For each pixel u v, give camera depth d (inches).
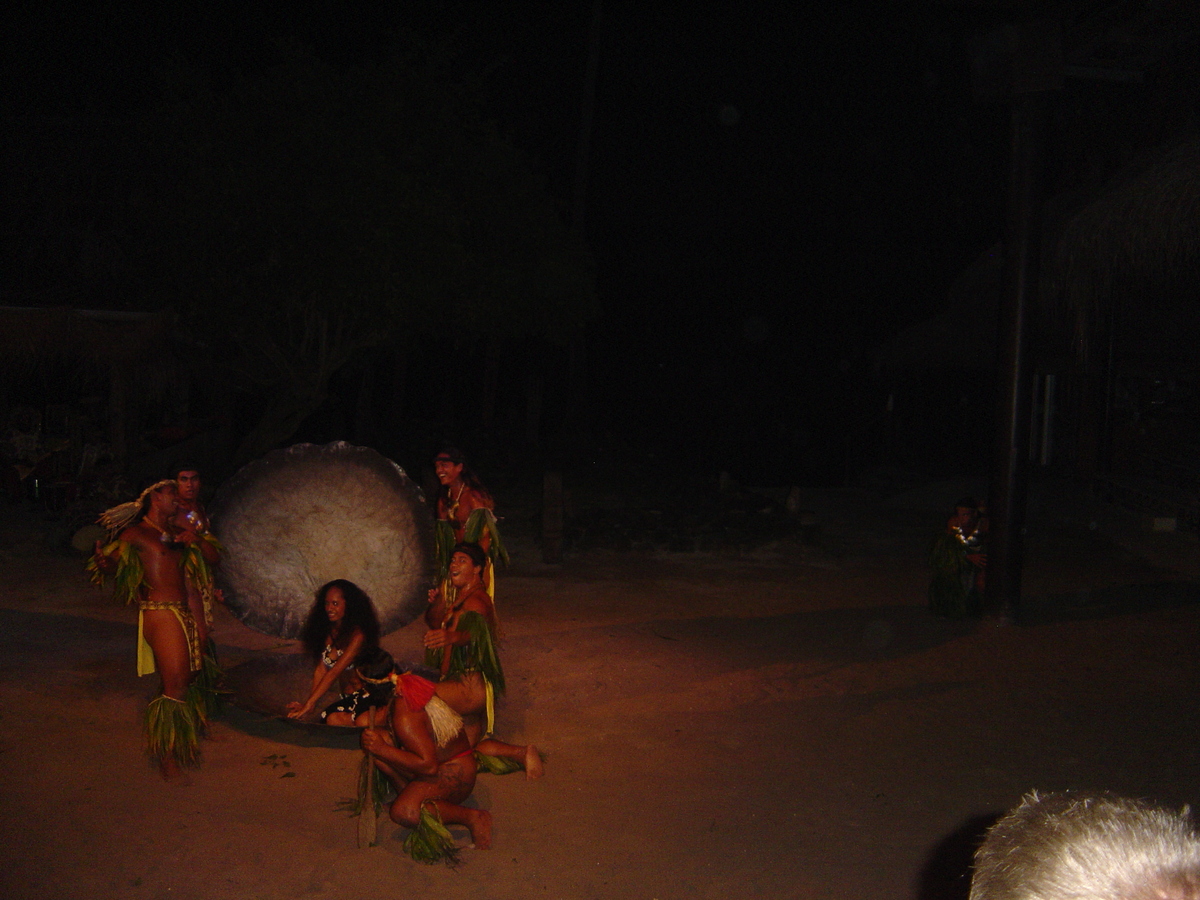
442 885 173.9
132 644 322.3
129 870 174.6
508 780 224.5
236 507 291.9
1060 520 648.4
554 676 306.5
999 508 378.9
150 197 639.1
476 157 623.2
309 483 299.4
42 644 317.1
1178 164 376.5
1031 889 35.7
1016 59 365.1
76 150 671.8
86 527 449.4
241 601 291.3
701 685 300.4
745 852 189.0
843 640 356.5
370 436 851.4
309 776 221.6
